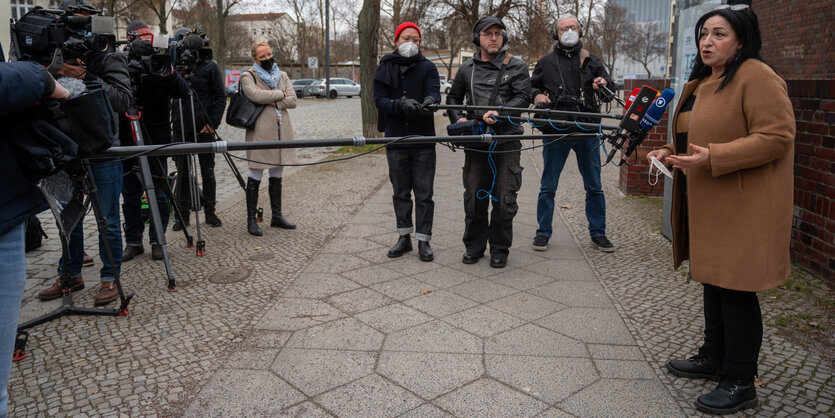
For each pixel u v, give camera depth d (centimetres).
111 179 392
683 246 296
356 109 2794
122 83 372
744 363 256
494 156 453
